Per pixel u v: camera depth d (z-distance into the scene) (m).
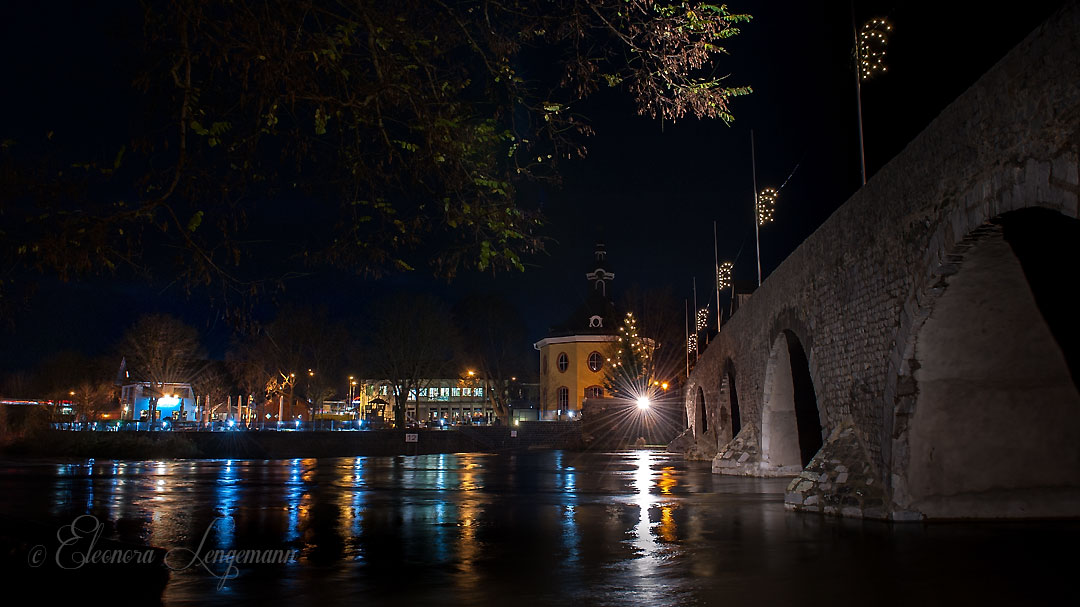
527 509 19.00
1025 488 14.09
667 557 11.92
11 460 42.75
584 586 9.84
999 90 10.16
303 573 10.83
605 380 76.31
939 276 12.10
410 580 10.30
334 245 9.32
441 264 9.35
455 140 9.09
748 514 17.00
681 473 31.84
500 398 81.75
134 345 66.50
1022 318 12.71
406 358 65.94
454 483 27.92
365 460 46.66
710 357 41.53
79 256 7.99
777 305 23.08
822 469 16.56
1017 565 10.70
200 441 52.62
